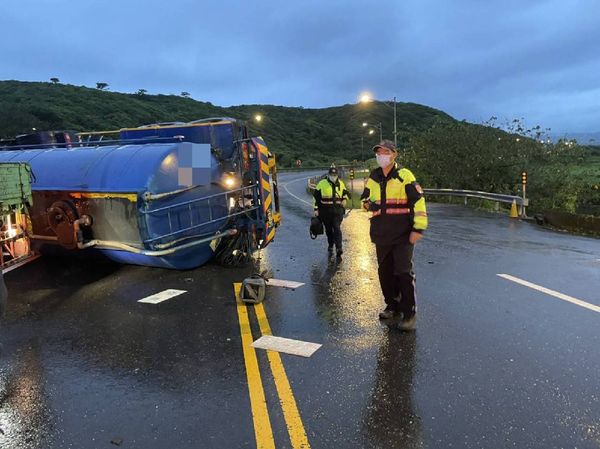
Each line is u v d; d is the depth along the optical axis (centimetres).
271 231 897
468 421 341
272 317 573
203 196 765
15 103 7569
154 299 650
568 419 342
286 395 381
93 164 734
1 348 468
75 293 683
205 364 443
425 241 1137
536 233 1289
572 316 563
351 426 337
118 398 383
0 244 677
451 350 465
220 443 318
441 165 2705
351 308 605
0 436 332
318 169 7950
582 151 2456
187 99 12888
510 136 2597
